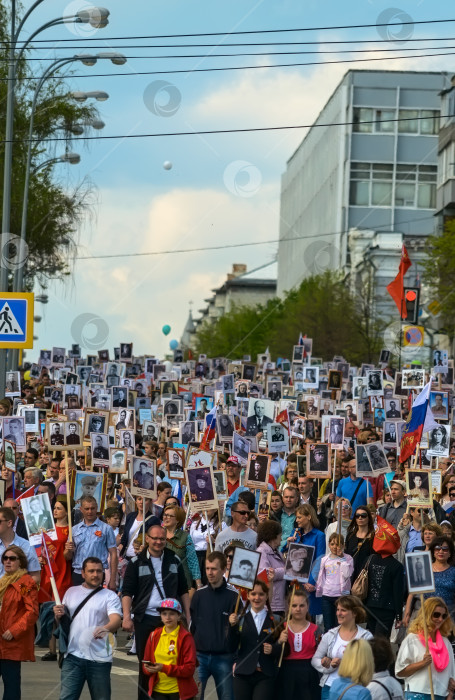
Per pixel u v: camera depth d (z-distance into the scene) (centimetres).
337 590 2967
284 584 2902
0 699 2570
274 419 4616
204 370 7438
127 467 3959
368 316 13488
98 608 2370
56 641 3144
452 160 14562
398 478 3966
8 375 6153
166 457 4341
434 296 12212
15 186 8750
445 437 4056
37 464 4472
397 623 3062
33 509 2623
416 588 2325
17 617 2383
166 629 2306
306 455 3847
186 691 2297
